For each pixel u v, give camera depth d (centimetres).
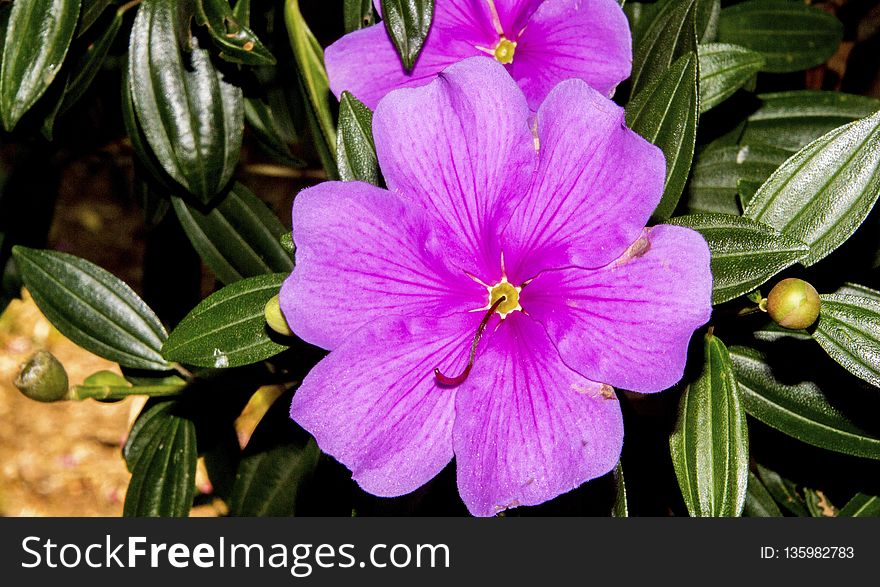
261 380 53
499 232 45
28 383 48
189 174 51
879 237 49
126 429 81
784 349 49
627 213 44
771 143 55
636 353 44
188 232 54
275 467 53
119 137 59
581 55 47
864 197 47
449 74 44
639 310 44
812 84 61
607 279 44
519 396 44
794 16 56
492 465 44
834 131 47
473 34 48
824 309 47
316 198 44
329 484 51
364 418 44
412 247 44
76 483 80
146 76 50
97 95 57
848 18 60
